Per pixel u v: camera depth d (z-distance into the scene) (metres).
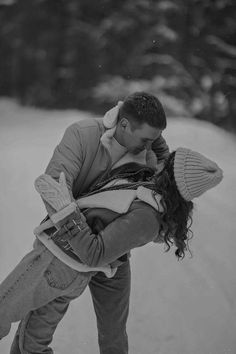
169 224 2.37
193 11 12.29
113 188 2.47
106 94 12.25
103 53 12.73
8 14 14.05
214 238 4.25
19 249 4.18
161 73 11.95
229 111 12.45
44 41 13.88
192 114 11.88
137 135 2.43
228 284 3.79
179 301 3.64
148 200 2.35
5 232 4.42
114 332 2.79
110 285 2.72
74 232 2.31
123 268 2.72
